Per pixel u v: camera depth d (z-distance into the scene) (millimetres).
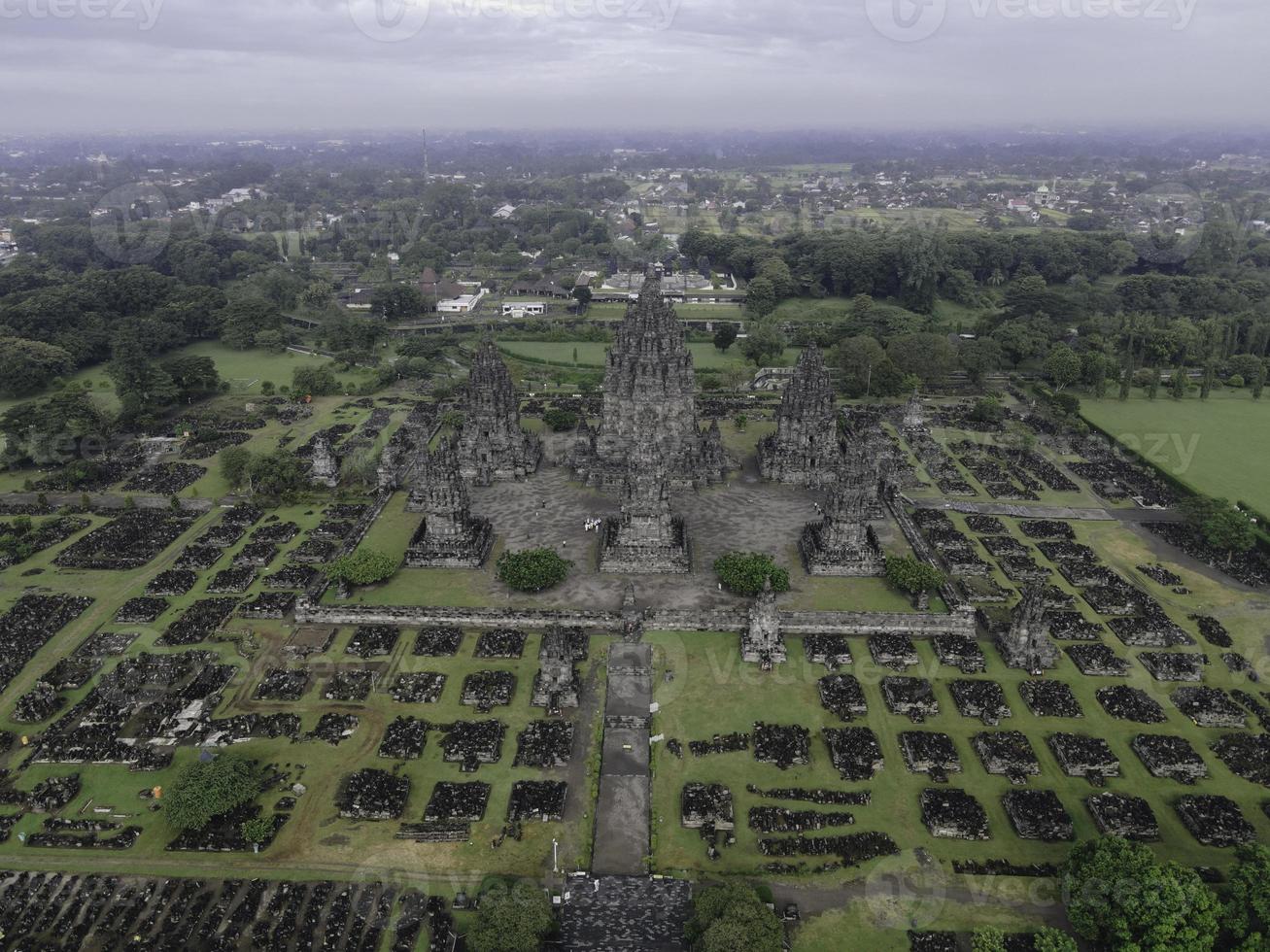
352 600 139250
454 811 98750
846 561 148125
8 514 174500
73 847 94250
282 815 98250
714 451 185000
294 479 179125
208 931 84500
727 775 105188
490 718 114500
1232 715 114438
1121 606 141250
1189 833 97688
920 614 134750
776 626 127375
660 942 83250
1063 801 101750
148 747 108188
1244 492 184125
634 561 148375
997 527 171500
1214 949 79750
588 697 118500
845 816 98875
